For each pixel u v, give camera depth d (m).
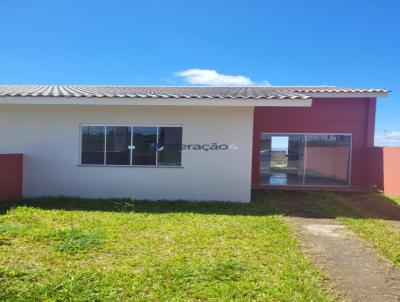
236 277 5.17
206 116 11.12
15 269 5.21
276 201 11.69
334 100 15.49
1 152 11.35
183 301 4.48
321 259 6.11
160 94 10.99
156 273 5.21
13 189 10.85
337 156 15.66
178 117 11.15
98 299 4.44
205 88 15.83
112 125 11.25
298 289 4.86
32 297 4.43
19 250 6.05
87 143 11.31
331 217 9.51
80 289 4.68
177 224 8.06
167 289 4.73
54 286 4.71
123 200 10.85
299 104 10.20
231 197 11.17
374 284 5.14
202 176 11.19
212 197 11.20
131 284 4.84
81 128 11.30
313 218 9.32
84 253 6.00
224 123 11.10
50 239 6.64
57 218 8.38
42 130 11.30
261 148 15.65
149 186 11.25
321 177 15.63
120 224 7.95
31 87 15.33
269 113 15.61
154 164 11.27
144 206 10.09
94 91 12.77
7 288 4.64
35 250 6.08
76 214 8.88
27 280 4.89
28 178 11.35
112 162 11.32
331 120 15.52
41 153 11.32
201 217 8.85
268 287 4.86
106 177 11.28
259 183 15.66
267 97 10.21
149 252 6.11
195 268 5.38
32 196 11.34
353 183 15.59
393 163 13.59
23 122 11.30
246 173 11.12
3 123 11.33
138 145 11.27
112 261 5.66
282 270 5.50
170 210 9.68
